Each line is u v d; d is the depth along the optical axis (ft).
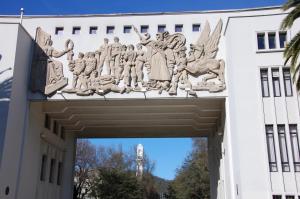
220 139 99.09
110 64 90.94
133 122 115.14
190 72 88.38
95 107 98.73
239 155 76.02
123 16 95.86
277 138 76.43
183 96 87.56
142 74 89.81
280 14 84.23
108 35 94.32
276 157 75.31
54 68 91.30
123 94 88.69
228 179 86.17
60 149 116.37
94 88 88.94
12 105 82.69
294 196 72.54
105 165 218.59
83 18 96.43
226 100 86.89
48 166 105.91
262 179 73.87
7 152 79.87
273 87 80.38
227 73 87.66
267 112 78.69
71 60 92.22
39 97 89.86
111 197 182.39
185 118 110.32
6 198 78.64
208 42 90.99
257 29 84.07
